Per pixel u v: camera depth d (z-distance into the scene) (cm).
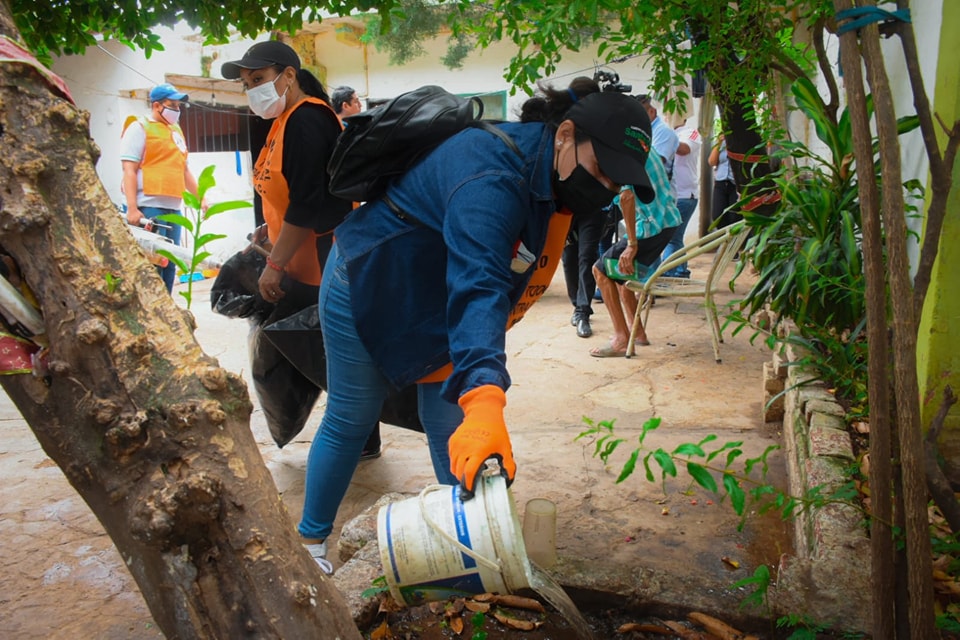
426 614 227
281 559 110
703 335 579
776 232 336
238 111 900
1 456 376
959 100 244
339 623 117
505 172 186
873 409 153
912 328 147
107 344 107
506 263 180
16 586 264
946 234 255
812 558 218
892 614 162
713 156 834
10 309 107
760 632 210
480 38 291
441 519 163
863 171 148
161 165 613
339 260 224
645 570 230
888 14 144
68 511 318
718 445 365
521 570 163
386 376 223
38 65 114
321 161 294
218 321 667
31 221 106
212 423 108
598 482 325
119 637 236
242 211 1108
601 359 525
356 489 338
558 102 196
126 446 106
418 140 208
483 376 162
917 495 149
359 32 1186
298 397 330
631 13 283
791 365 361
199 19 285
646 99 400
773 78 392
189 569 107
